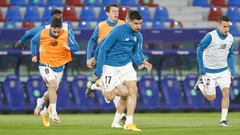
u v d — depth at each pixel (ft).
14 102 181.98
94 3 211.20
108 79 110.52
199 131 109.19
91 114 179.93
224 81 127.95
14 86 183.42
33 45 128.57
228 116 167.84
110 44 108.78
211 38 126.62
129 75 110.11
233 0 224.33
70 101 183.83
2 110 181.68
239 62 195.72
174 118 157.38
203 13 217.77
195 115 173.17
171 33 181.27
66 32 127.65
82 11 201.77
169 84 190.70
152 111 188.44
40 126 125.08
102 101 185.37
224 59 128.26
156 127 121.08
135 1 212.84
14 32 175.63
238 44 192.34
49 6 204.03
